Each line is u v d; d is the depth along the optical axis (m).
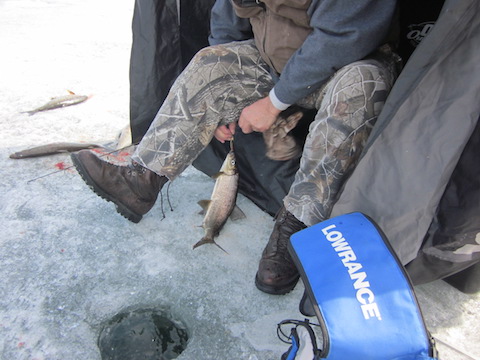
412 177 0.96
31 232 1.39
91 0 4.56
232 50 1.26
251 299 1.21
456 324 1.15
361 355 0.81
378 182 0.99
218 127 1.35
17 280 1.22
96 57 2.88
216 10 1.37
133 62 1.54
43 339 1.08
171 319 1.19
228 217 1.39
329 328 0.83
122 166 1.34
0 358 1.03
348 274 0.88
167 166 1.28
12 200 1.53
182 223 1.47
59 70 2.62
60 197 1.56
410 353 0.81
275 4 1.07
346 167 1.09
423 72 0.88
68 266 1.28
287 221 1.24
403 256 1.04
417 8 1.31
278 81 1.17
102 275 1.26
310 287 0.89
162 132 1.25
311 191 1.12
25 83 2.41
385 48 1.16
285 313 1.17
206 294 1.22
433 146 0.92
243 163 1.58
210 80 1.24
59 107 2.19
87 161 1.28
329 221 0.99
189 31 1.56
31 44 3.03
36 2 4.29
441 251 1.08
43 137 1.93
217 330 1.12
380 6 1.02
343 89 1.05
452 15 0.80
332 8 1.00
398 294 0.85
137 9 1.47
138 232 1.42
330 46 1.03
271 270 1.21
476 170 0.94
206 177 1.72
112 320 1.15
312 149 1.09
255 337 1.11
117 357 1.10
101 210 1.51
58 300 1.18
